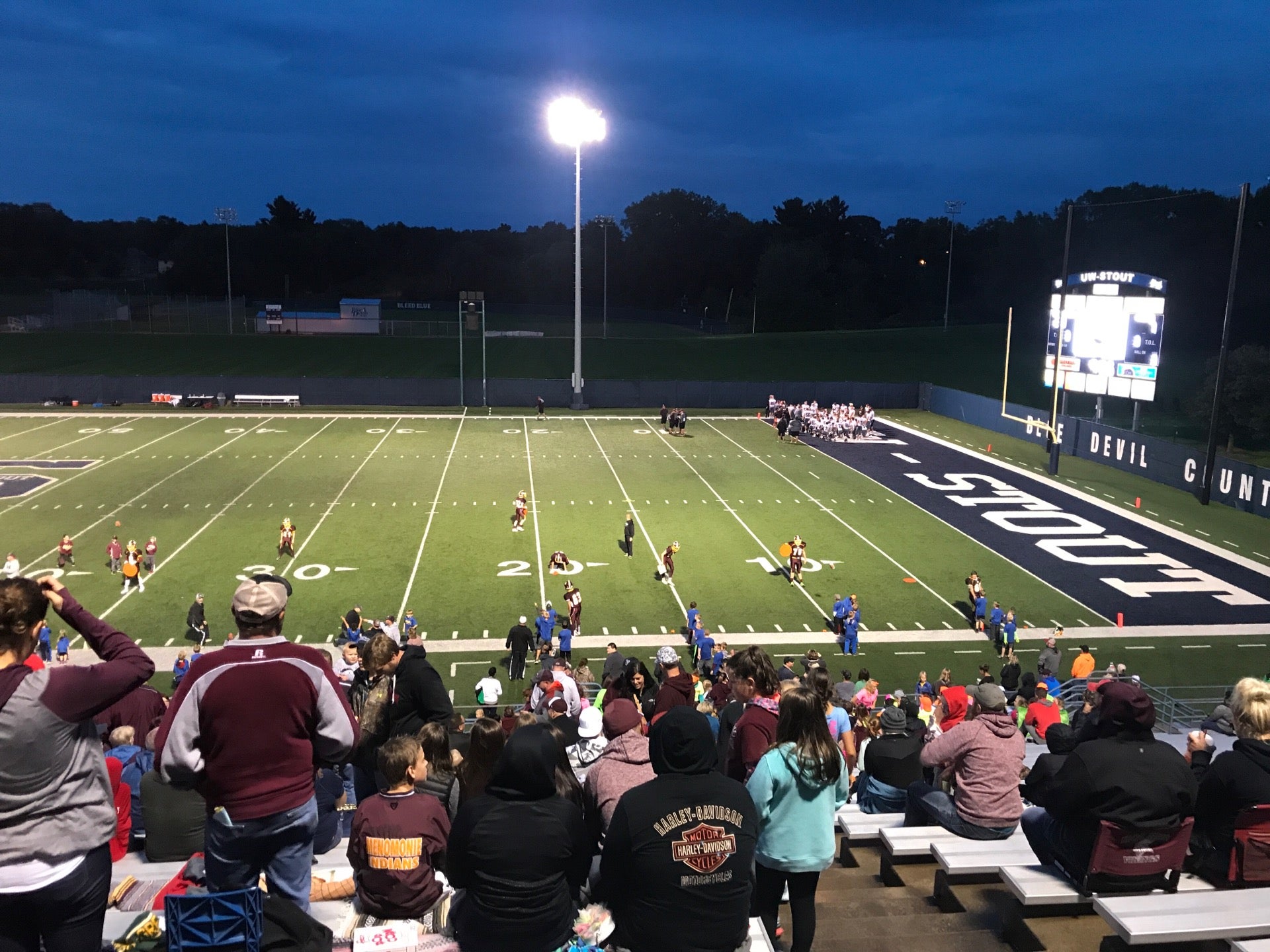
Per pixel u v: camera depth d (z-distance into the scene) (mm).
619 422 61938
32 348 82125
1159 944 5719
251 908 4141
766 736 7000
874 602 32656
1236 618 31531
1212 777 5898
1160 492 46125
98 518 38844
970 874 7098
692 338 94625
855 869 7836
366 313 101625
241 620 4598
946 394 66375
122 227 173250
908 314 147125
